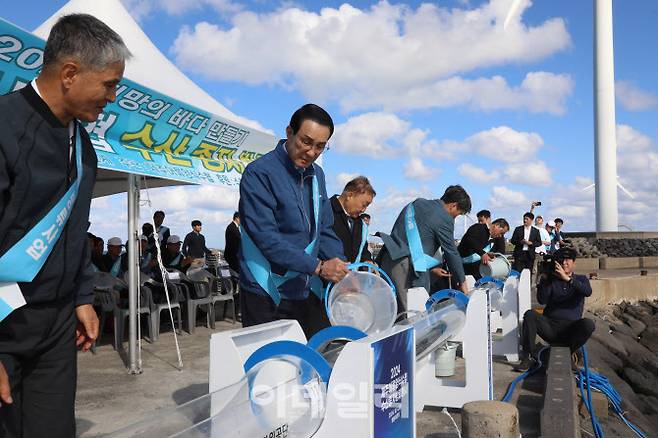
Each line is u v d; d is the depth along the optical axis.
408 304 5.30
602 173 48.78
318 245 3.41
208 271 10.39
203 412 1.76
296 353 2.28
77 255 2.17
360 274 3.03
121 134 5.39
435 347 4.30
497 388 6.18
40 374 2.15
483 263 8.74
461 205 6.23
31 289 2.02
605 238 34.94
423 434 4.46
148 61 6.56
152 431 1.57
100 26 2.01
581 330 7.12
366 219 9.74
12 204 1.90
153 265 8.89
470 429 3.69
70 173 2.07
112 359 6.97
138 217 6.36
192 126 6.15
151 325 8.16
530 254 15.57
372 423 2.20
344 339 2.56
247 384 2.06
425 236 5.93
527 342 7.08
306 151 3.09
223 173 6.80
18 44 4.01
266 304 3.16
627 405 7.25
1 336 2.03
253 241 3.11
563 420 4.41
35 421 2.15
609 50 48.78
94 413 4.89
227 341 2.35
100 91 2.02
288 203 3.14
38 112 1.95
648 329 20.50
